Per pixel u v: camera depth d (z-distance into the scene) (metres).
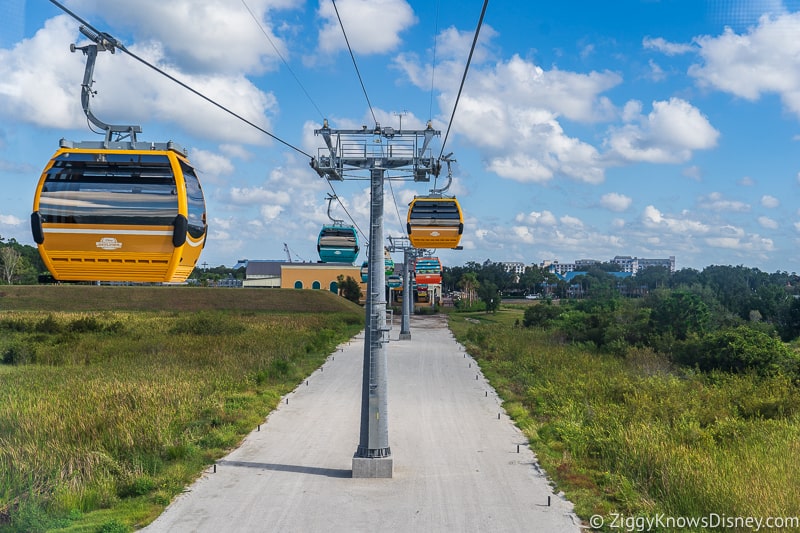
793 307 53.69
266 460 13.12
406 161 13.15
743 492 10.27
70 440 13.20
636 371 27.06
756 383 24.02
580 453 13.63
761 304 62.94
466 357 32.56
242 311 71.88
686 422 15.67
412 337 45.50
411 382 23.84
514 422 17.05
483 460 13.30
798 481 10.91
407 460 13.27
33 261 110.69
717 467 11.69
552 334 44.34
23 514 9.23
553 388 20.69
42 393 18.27
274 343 33.00
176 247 9.64
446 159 24.77
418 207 26.48
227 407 17.52
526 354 30.98
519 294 167.00
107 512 9.98
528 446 14.49
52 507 9.88
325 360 29.91
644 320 38.75
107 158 9.69
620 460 12.51
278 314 69.06
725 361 27.91
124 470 11.66
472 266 167.62
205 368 24.14
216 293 75.69
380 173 13.16
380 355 12.25
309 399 19.91
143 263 9.75
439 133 13.29
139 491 10.86
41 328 39.09
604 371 25.92
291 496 10.91
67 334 36.41
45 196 9.57
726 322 44.16
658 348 33.47
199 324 41.56
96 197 9.61
